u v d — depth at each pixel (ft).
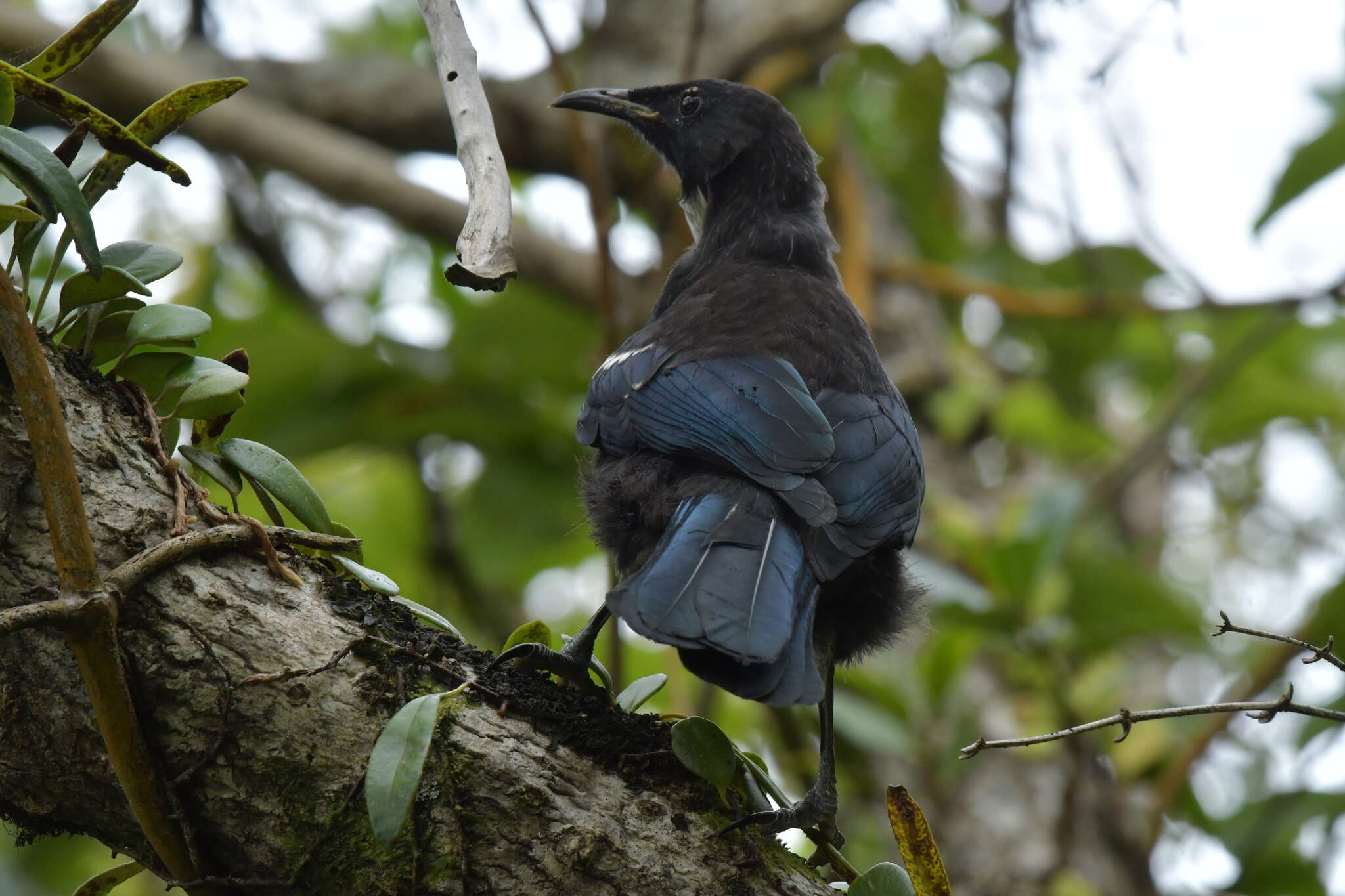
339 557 17.61
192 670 15.98
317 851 16.05
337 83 50.37
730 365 25.04
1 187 17.66
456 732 16.49
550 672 19.40
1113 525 51.83
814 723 40.16
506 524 41.39
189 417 18.10
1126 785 39.27
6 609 15.72
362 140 50.55
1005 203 53.01
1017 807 37.47
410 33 58.34
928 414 47.88
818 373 25.68
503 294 44.60
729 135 34.24
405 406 41.01
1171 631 39.63
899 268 45.98
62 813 16.80
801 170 33.99
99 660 15.30
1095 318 47.93
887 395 26.40
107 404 17.31
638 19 51.01
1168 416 46.03
